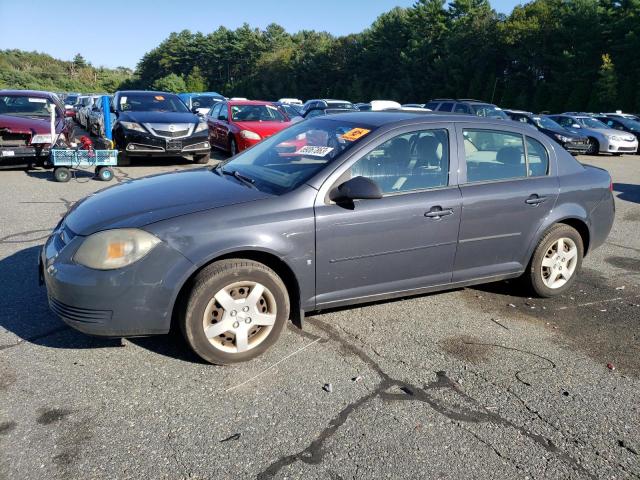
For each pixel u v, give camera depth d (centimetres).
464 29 6091
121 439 269
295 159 396
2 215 694
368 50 7306
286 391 317
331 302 374
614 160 1803
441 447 274
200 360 345
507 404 315
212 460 257
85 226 331
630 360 376
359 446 272
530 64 5416
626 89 4375
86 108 2170
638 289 519
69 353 348
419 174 395
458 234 407
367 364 352
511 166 441
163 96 1261
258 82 9631
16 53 12181
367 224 367
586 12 4834
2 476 240
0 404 292
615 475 261
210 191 364
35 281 462
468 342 391
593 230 489
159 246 314
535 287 465
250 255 346
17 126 955
